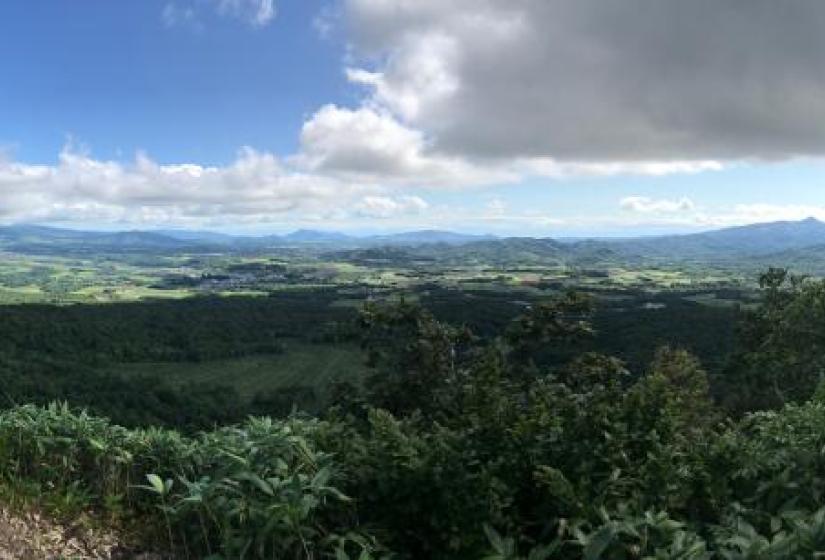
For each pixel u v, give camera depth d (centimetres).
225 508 352
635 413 407
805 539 272
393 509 370
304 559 352
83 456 491
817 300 1750
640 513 332
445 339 667
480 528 346
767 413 485
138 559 406
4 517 429
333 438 417
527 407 431
